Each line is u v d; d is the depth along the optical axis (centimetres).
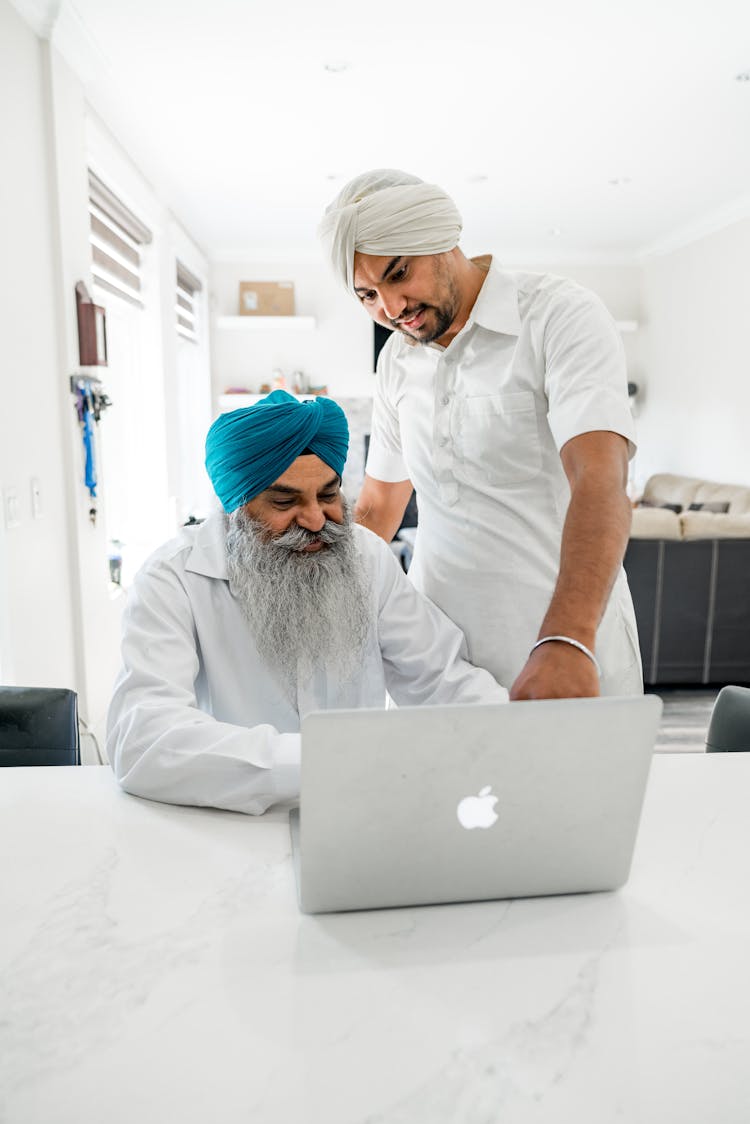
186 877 80
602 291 738
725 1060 58
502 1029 61
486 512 138
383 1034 60
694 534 388
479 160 456
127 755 99
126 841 87
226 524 129
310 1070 57
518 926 74
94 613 325
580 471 111
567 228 627
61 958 68
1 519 241
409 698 139
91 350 307
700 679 399
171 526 499
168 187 504
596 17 297
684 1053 59
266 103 373
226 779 93
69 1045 59
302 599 121
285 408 119
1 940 70
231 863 83
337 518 128
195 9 288
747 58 329
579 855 76
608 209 568
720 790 100
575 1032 61
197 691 135
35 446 269
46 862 82
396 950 70
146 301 484
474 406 134
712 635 394
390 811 71
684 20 300
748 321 557
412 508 653
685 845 87
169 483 504
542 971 67
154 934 71
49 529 282
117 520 469
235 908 75
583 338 120
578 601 94
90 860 83
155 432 493
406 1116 53
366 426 735
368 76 346
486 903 77
